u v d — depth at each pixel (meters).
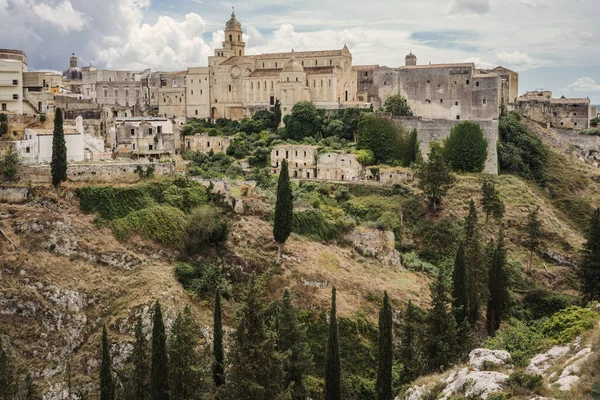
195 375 77.81
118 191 117.31
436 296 90.81
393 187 167.62
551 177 189.38
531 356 71.56
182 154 185.75
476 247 111.81
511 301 127.50
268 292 111.81
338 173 176.50
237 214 126.75
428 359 88.06
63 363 89.44
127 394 79.44
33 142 129.12
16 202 109.81
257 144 194.25
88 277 100.81
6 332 89.50
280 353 78.69
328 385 82.62
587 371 60.25
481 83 191.38
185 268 109.69
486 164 184.12
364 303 115.00
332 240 134.75
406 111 197.38
